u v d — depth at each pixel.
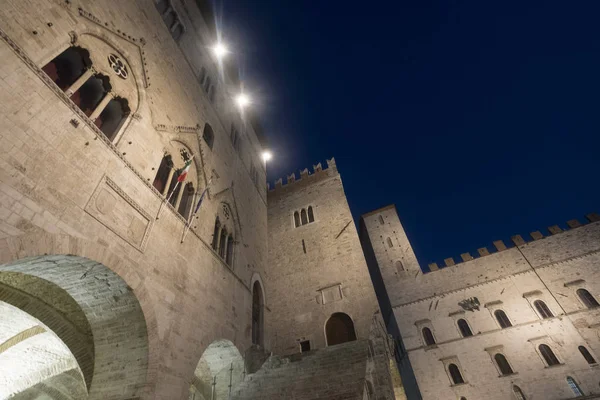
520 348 31.56
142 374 9.90
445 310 36.53
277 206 33.03
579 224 35.97
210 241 16.69
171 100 16.28
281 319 23.77
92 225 9.28
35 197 7.80
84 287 9.97
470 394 30.94
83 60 11.20
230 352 16.48
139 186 11.84
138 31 14.71
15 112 7.82
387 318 44.16
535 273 34.88
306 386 13.75
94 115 10.84
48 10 9.56
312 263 26.16
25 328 12.02
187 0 22.80
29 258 8.23
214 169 19.77
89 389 10.80
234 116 27.80
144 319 10.36
